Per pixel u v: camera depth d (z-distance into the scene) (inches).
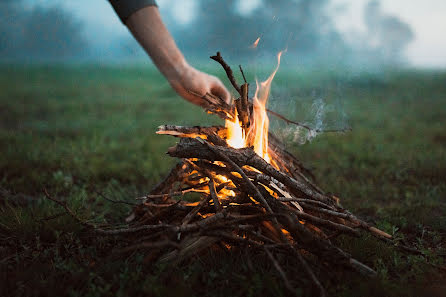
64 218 95.7
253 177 80.7
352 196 133.5
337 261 72.8
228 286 70.9
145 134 247.0
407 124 278.4
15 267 79.6
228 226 75.4
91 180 148.4
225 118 92.0
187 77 92.0
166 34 92.0
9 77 674.8
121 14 90.9
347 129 113.2
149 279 69.8
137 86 532.1
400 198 133.9
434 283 75.6
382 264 81.4
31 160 162.7
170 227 76.4
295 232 75.2
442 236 100.7
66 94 476.7
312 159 184.4
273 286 68.9
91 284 68.9
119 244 88.0
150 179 155.0
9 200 114.3
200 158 77.7
